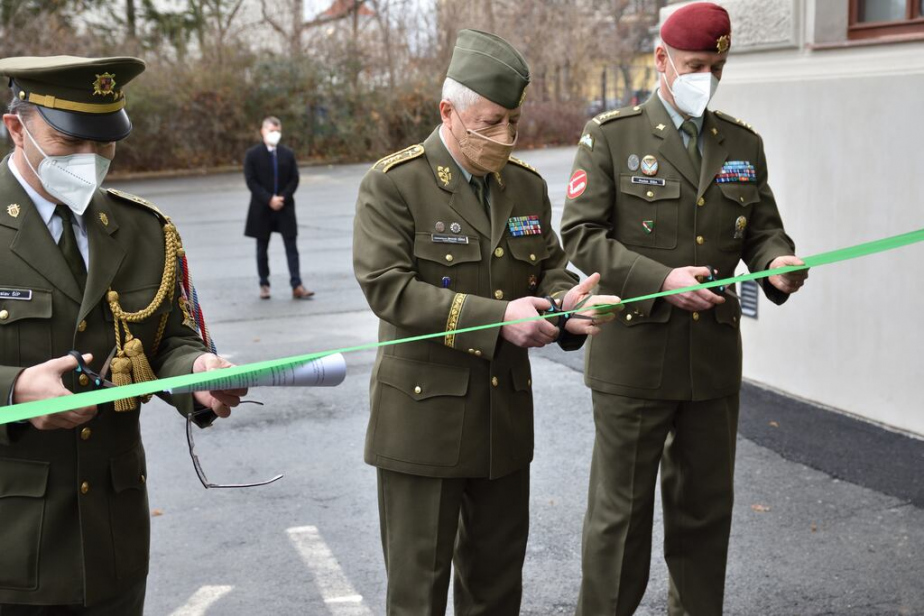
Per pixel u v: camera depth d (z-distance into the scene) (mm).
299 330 7715
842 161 5211
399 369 2688
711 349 3111
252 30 25844
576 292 2562
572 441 5137
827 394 5492
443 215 2654
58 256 2205
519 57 2533
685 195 3123
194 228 13914
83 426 2209
